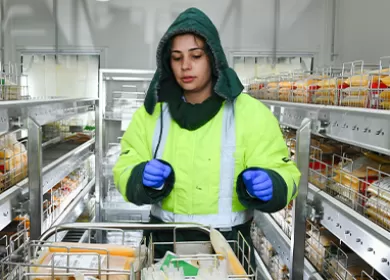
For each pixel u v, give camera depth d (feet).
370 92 4.43
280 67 12.73
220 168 3.99
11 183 5.58
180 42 3.78
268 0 12.52
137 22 12.57
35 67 12.79
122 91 12.82
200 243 3.14
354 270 5.02
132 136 4.30
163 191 3.69
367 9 9.96
